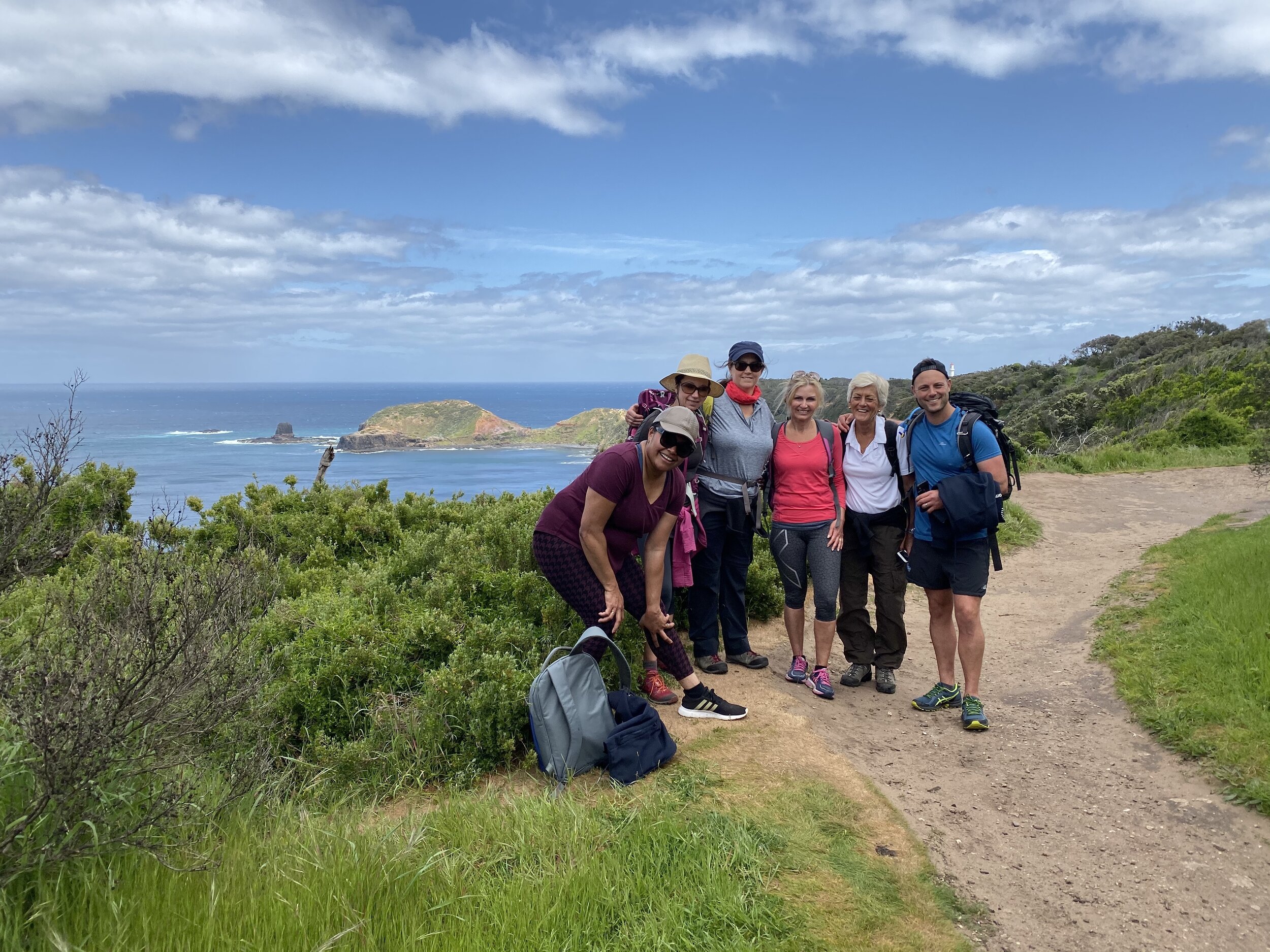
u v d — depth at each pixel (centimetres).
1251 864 332
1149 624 635
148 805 270
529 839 303
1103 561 954
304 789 341
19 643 334
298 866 267
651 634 439
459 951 238
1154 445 2086
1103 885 318
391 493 862
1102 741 455
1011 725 480
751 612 663
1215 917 299
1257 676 477
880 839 332
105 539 657
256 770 325
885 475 508
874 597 757
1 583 363
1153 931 291
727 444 492
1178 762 420
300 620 471
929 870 315
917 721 480
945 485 459
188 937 227
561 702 365
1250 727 424
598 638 390
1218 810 371
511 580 531
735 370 497
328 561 677
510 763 381
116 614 305
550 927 252
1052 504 1370
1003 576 920
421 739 377
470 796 344
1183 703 474
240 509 738
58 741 237
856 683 531
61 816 239
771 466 515
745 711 436
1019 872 324
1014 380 5747
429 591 520
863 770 400
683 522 466
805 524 505
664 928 255
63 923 221
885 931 272
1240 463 1688
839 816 343
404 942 237
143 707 264
